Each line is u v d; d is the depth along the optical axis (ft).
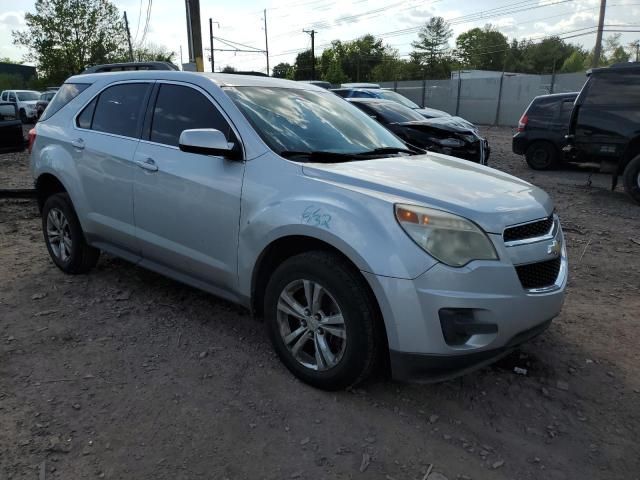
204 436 8.98
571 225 23.63
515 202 9.92
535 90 97.86
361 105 35.68
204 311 13.84
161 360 11.37
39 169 15.84
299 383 10.56
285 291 10.39
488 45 302.25
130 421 9.32
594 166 32.22
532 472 8.41
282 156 10.82
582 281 16.71
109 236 14.24
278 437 9.00
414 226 8.87
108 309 13.84
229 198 11.01
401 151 13.05
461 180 10.71
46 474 8.04
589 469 8.52
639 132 27.84
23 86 191.72
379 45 300.20
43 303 14.14
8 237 20.38
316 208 9.63
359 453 8.68
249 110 11.73
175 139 12.52
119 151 13.50
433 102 114.62
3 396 9.93
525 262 9.38
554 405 10.18
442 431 9.30
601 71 29.01
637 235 22.13
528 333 9.66
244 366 11.16
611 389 10.74
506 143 64.54
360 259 8.98
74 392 10.12
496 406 10.09
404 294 8.74
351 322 9.39
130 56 145.18
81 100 15.38
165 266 13.10
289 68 306.14
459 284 8.73
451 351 8.87
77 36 138.62
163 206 12.41
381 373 10.96
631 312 14.35
